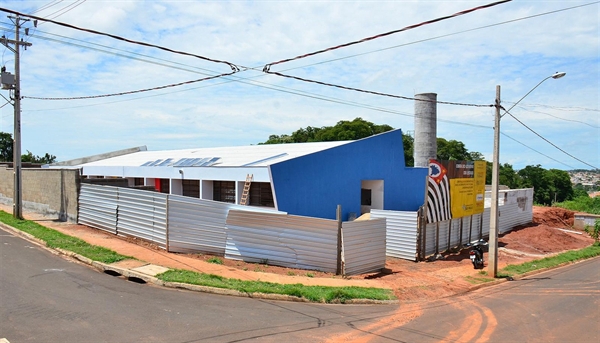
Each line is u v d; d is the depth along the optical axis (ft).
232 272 43.39
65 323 26.45
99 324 26.61
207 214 51.16
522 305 39.34
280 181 72.08
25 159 238.07
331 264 50.49
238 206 53.06
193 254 50.16
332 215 82.12
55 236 55.11
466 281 50.98
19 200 71.46
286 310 33.17
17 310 28.53
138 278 39.42
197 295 35.40
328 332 27.99
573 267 66.69
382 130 215.51
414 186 108.06
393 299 40.34
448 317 34.17
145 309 30.35
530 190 117.60
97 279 38.37
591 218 123.44
